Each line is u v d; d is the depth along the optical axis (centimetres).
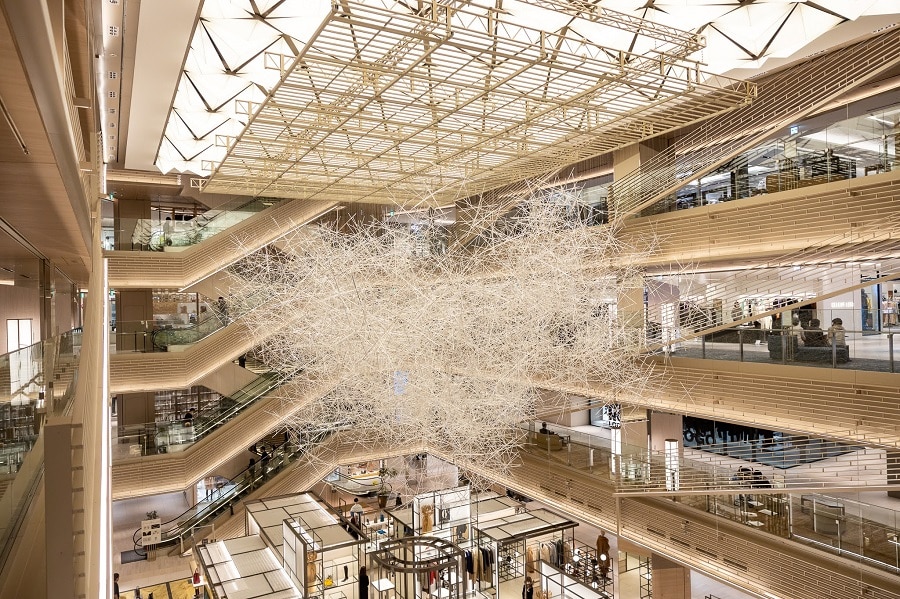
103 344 581
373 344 972
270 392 1714
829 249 1095
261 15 959
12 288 733
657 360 1398
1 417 279
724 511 1220
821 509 1070
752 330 1236
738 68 1212
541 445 1631
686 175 1411
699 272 1455
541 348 1047
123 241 1658
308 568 1035
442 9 698
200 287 1833
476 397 1002
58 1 299
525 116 1073
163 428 1623
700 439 1909
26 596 267
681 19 1043
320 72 888
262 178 1391
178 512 1936
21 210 508
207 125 1377
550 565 1155
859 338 1065
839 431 1078
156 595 1378
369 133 1047
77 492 196
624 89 995
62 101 288
